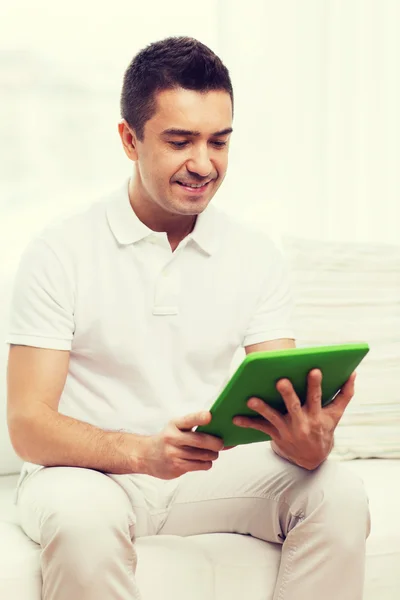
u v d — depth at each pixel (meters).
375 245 2.42
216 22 2.71
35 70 2.55
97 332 1.68
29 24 2.54
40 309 1.63
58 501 1.40
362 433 2.18
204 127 1.59
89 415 1.68
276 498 1.59
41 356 1.61
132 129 1.67
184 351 1.73
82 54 2.59
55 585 1.37
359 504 1.50
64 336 1.64
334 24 2.84
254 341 1.80
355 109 2.88
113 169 2.63
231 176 2.75
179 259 1.75
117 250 1.72
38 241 1.70
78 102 2.59
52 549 1.37
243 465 1.67
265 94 2.77
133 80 1.66
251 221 2.77
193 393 1.74
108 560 1.36
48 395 1.59
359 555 1.49
